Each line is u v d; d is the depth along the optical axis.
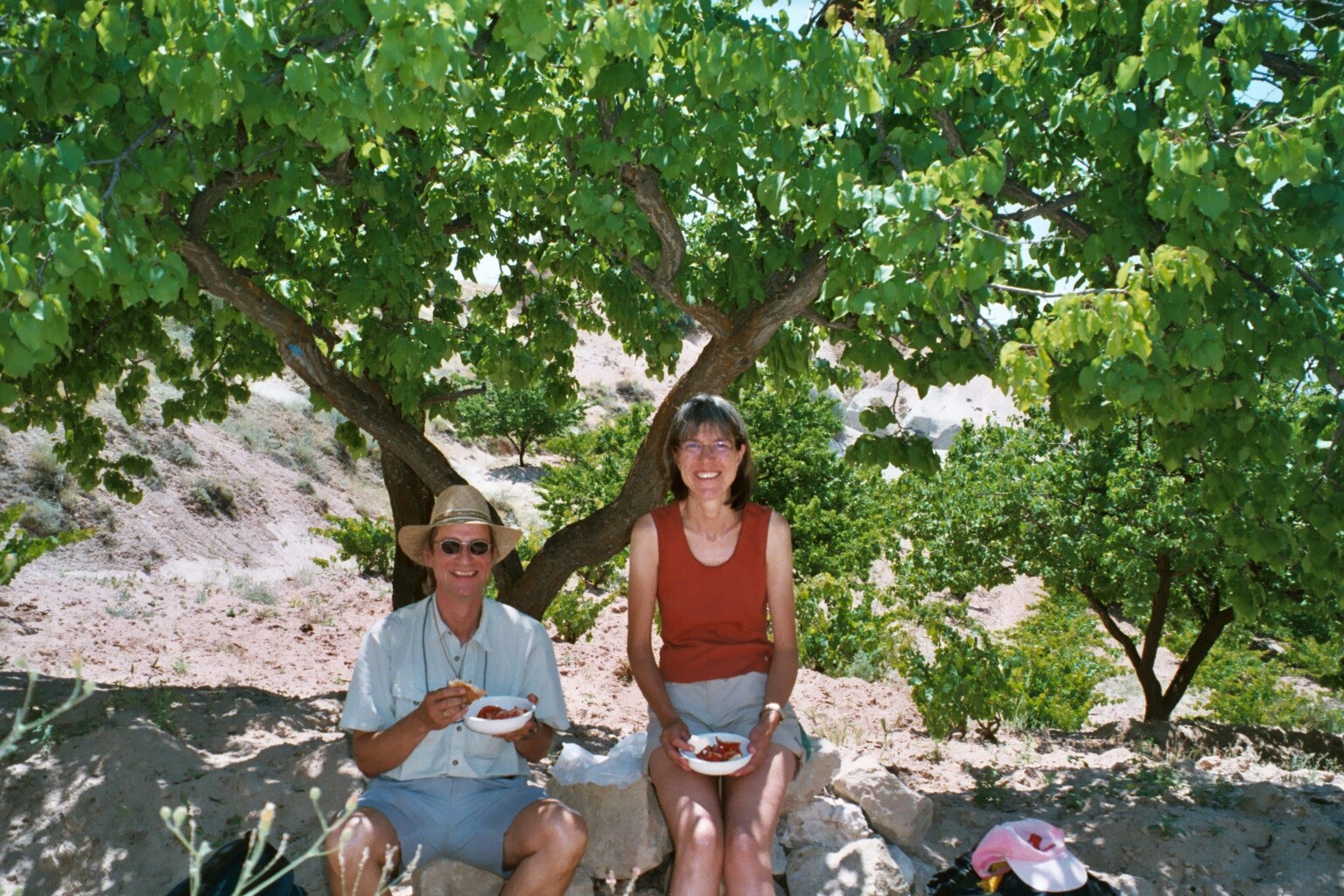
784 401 8.27
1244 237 4.46
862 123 5.15
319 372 6.46
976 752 8.12
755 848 3.18
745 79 3.97
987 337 5.10
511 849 3.33
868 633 12.99
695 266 6.19
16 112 4.13
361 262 6.49
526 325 8.37
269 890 3.00
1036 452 12.91
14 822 4.30
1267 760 8.41
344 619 13.78
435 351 6.30
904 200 4.06
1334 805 5.45
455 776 3.47
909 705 10.70
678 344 8.12
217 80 3.42
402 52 3.26
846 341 6.14
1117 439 12.13
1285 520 5.88
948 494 13.99
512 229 8.00
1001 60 4.58
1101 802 5.39
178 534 16.52
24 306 3.37
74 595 12.16
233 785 4.39
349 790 4.38
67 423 8.54
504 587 7.15
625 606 15.62
